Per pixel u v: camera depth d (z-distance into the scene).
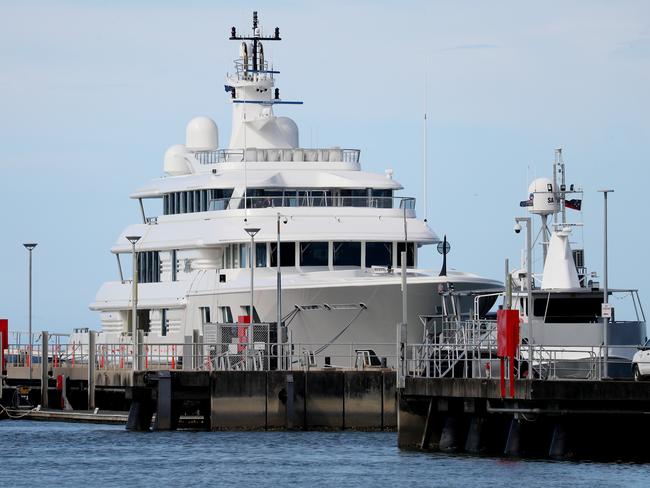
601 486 191.38
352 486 199.12
